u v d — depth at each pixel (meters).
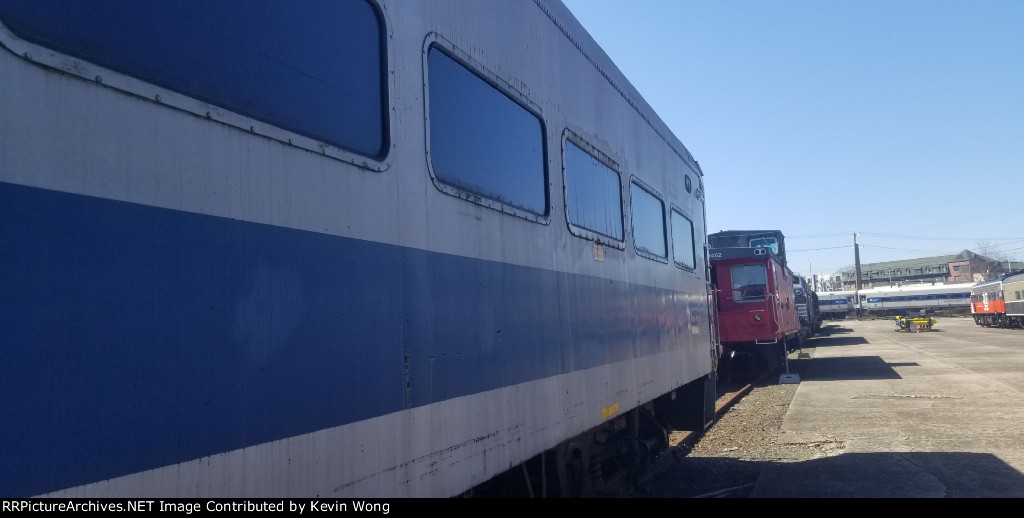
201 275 1.78
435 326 2.78
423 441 2.64
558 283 4.02
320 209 2.22
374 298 2.43
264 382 1.94
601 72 5.14
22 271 1.41
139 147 1.67
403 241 2.62
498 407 3.23
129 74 1.68
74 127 1.54
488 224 3.27
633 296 5.39
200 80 1.87
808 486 6.82
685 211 7.45
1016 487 6.55
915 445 8.51
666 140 6.88
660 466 7.32
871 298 68.25
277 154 2.07
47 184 1.47
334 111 2.34
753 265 16.33
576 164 4.47
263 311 1.96
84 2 1.61
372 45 2.57
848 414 11.10
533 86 3.92
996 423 9.73
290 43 2.19
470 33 3.26
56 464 1.44
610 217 5.04
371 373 2.38
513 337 3.42
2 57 1.42
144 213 1.66
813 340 35.62
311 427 2.10
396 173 2.62
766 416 11.37
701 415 7.55
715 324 8.54
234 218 1.90
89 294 1.52
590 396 4.38
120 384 1.57
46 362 1.43
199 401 1.75
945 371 17.09
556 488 4.24
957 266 104.81
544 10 4.18
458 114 3.11
